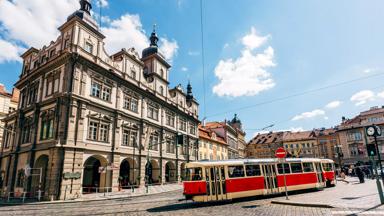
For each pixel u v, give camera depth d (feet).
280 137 286.46
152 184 110.52
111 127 90.27
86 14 88.28
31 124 88.48
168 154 126.31
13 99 144.36
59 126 73.97
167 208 44.16
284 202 42.47
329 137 248.32
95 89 86.12
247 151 298.56
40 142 80.84
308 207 38.17
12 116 104.22
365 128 42.06
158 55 127.24
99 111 86.12
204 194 47.21
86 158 78.23
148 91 111.86
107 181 85.10
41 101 85.05
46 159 80.23
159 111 122.42
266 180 55.31
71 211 44.91
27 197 75.00
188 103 160.56
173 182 126.31
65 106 75.46
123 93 98.58
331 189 67.15
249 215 33.68
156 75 123.65
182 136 74.13
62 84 78.54
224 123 229.45
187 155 144.97
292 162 62.49
